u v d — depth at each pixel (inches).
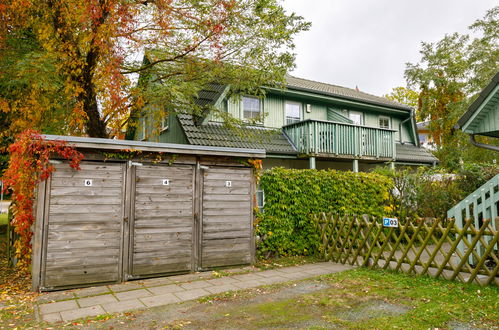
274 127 568.1
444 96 866.1
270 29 358.0
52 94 338.0
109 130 439.2
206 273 272.8
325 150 526.0
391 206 406.6
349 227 303.1
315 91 585.3
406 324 155.0
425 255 330.3
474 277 215.6
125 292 219.9
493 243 207.0
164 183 267.0
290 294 210.8
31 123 340.5
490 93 269.9
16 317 174.9
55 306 191.9
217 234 288.0
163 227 263.7
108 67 319.6
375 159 590.2
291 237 335.3
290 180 334.3
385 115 728.3
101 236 239.1
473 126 295.1
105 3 298.0
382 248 272.7
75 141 226.8
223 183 295.1
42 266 220.1
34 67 282.7
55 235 224.8
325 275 259.3
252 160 308.2
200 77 394.9
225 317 171.3
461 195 448.8
